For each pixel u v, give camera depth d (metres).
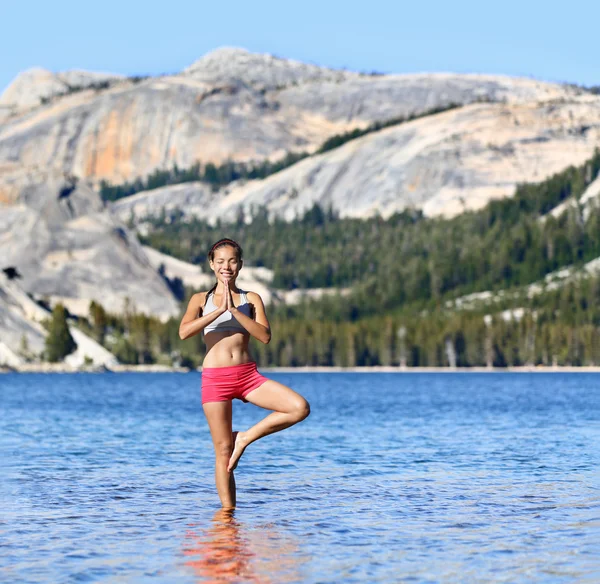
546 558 13.81
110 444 34.44
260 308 16.52
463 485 21.72
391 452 30.34
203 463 27.14
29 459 28.50
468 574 12.84
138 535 15.65
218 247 16.30
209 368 16.72
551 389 125.81
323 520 17.00
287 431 40.97
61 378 185.12
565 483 22.08
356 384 157.25
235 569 13.19
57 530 16.14
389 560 13.70
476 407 71.31
